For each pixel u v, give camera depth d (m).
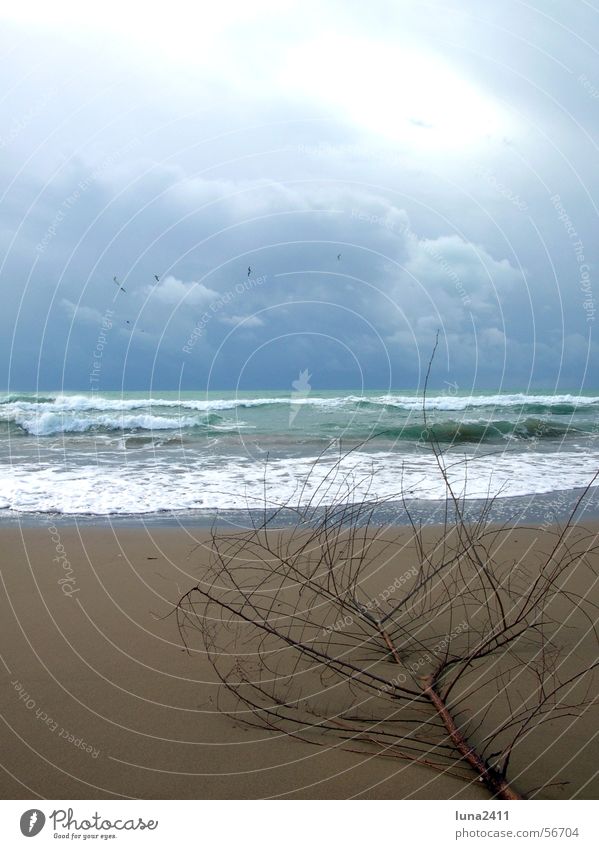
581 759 2.48
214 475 9.65
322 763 2.52
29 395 19.62
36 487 8.70
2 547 5.75
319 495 7.94
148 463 10.98
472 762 2.45
